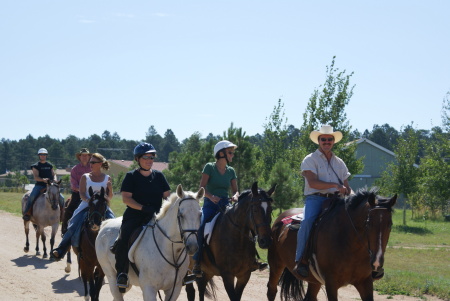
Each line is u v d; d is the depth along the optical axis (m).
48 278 11.58
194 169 26.69
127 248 6.91
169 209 6.59
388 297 10.11
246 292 10.59
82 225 9.30
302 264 7.36
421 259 16.38
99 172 9.70
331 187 7.33
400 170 30.94
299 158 26.30
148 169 7.26
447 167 27.81
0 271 12.10
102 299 9.86
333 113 25.78
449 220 34.06
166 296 6.78
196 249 6.15
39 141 152.00
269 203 7.53
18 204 33.12
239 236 7.88
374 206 6.43
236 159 23.30
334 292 6.93
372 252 6.22
